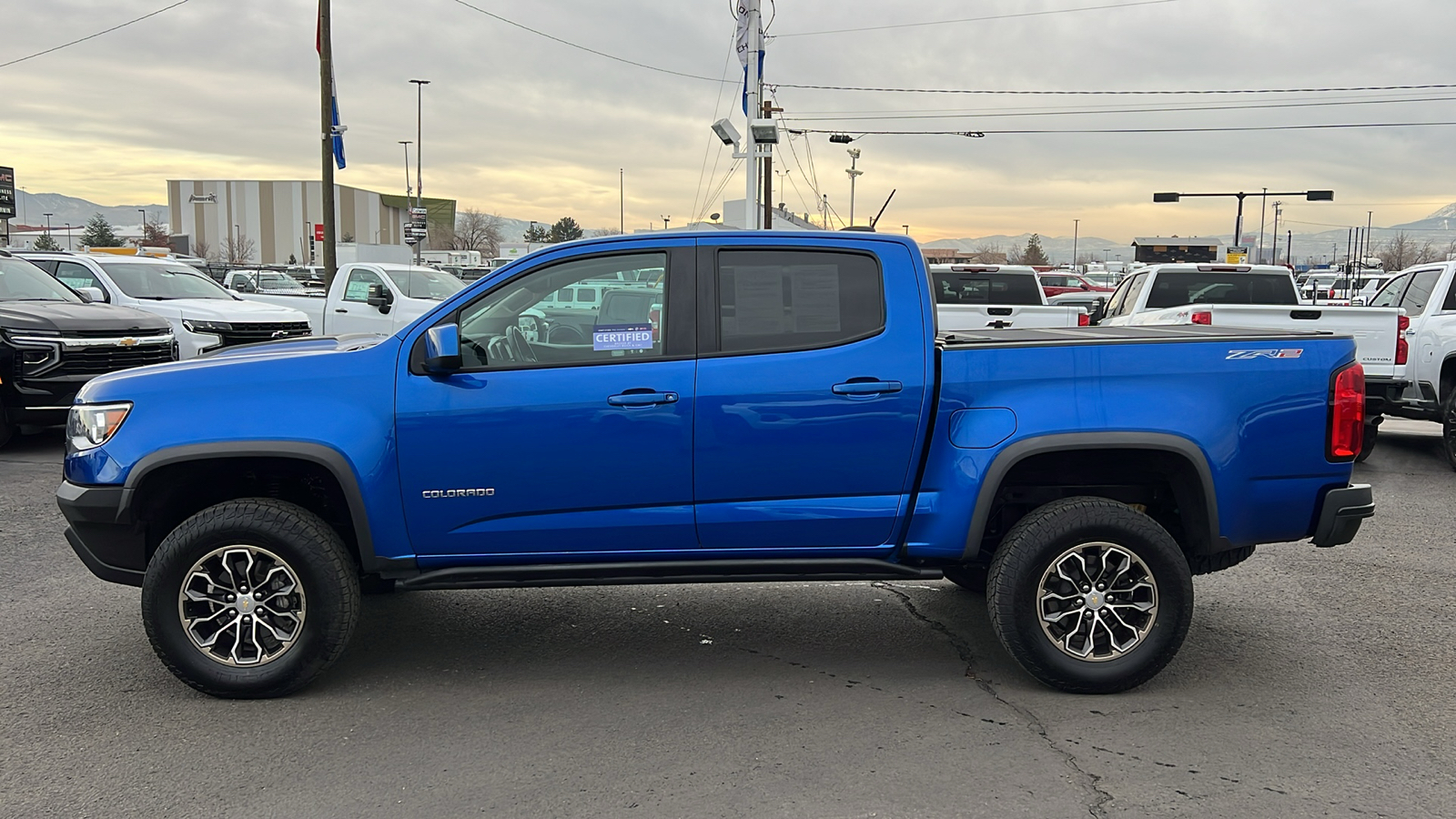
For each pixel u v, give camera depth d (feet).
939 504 14.46
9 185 94.02
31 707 14.12
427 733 13.32
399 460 14.11
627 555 14.61
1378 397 33.12
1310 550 22.71
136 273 46.68
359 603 14.51
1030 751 12.73
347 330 54.80
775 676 15.34
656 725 13.53
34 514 25.40
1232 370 14.40
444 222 377.30
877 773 12.14
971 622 17.94
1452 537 23.76
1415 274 37.50
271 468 14.49
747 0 63.72
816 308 14.53
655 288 14.53
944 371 14.24
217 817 11.15
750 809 11.28
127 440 14.12
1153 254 173.27
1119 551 14.15
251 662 14.26
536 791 11.72
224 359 14.96
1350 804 11.38
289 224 422.00
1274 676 15.25
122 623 17.58
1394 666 15.67
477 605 18.88
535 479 14.21
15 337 32.45
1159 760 12.48
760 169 84.58
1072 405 14.25
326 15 75.66
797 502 14.47
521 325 14.43
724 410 14.16
